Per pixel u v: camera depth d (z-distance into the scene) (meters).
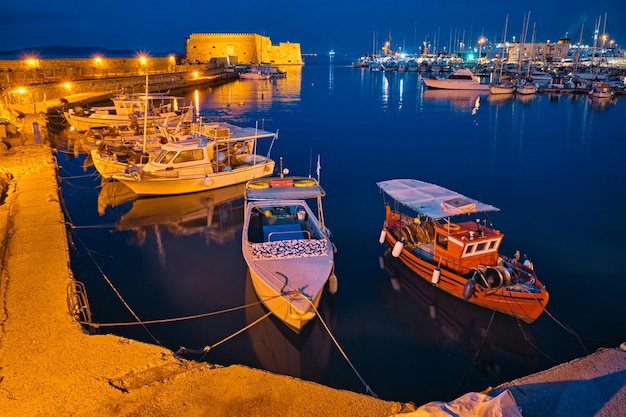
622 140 34.62
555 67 111.75
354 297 11.82
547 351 9.82
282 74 109.69
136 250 14.55
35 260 10.59
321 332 10.29
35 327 7.88
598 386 6.12
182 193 19.36
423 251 12.84
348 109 52.47
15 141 26.09
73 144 30.45
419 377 9.03
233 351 9.45
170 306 11.11
